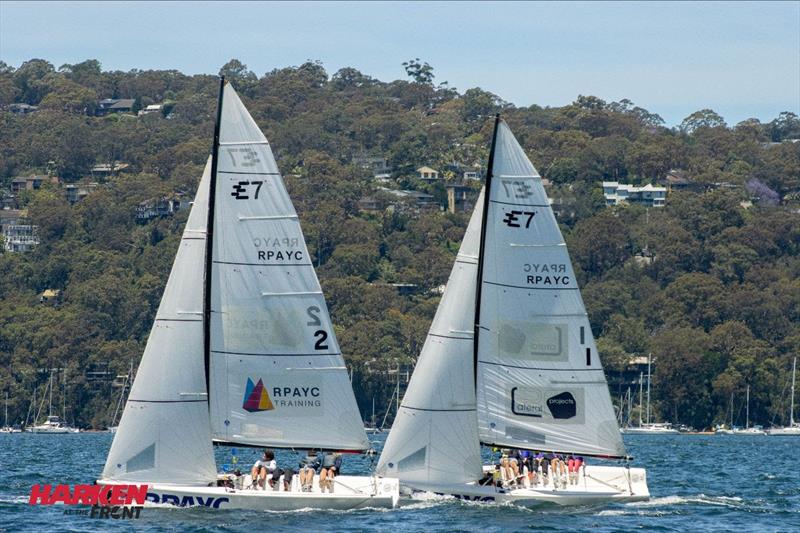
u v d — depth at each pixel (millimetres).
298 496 164250
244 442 164000
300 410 164875
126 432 163250
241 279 163500
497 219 171000
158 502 163500
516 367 171000
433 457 171000
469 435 170750
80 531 156375
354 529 154750
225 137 163500
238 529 152875
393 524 158375
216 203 163375
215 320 163500
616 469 183750
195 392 163000
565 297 171000
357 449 166875
